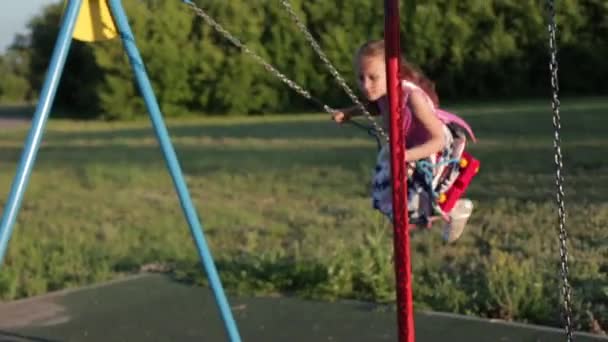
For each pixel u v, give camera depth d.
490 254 10.70
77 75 53.06
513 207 13.53
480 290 9.17
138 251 12.25
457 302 8.71
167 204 16.52
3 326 8.75
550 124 26.61
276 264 10.16
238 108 47.50
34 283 10.47
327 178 18.22
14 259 11.85
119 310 9.18
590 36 42.72
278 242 12.38
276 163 21.25
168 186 18.89
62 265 11.52
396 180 4.71
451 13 44.69
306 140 26.92
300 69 46.22
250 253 11.09
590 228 11.57
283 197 16.45
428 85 5.57
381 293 9.13
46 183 20.22
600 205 13.06
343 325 8.28
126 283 10.38
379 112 5.89
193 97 48.34
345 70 44.88
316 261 10.12
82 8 6.09
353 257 9.88
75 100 54.31
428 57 45.50
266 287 9.69
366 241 11.50
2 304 9.66
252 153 23.95
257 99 47.25
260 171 20.05
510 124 27.56
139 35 47.69
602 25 42.50
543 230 11.70
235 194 17.20
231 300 9.39
